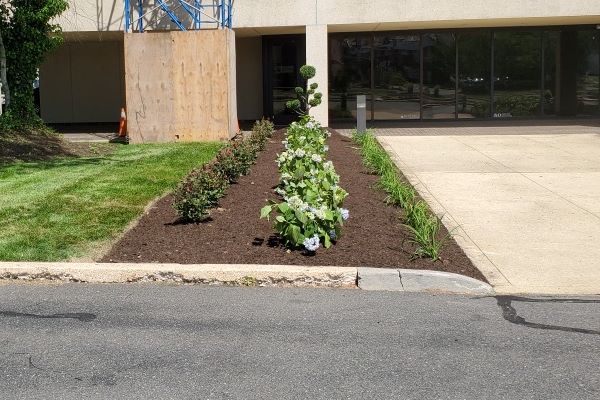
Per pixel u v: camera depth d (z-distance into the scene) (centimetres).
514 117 2334
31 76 1709
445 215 958
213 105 1770
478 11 1984
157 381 464
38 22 1716
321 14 2000
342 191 828
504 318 591
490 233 866
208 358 503
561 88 2325
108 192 1060
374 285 680
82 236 818
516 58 2309
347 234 816
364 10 1995
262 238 800
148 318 590
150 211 952
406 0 1984
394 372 478
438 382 462
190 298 646
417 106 2330
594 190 1109
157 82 1770
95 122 2541
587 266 738
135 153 1542
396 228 845
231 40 1809
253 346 526
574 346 526
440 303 633
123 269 695
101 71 2520
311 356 506
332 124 2305
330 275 683
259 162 1354
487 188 1141
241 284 688
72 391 450
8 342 535
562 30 2295
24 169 1289
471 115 2330
